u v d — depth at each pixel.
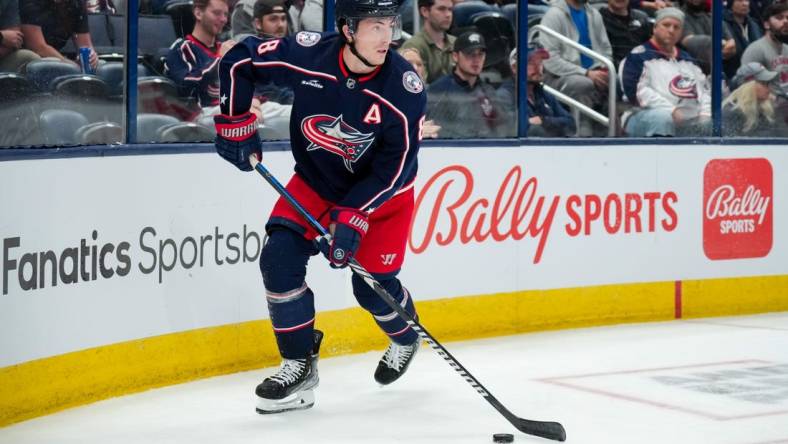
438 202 13.59
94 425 9.19
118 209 10.25
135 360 10.53
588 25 15.40
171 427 9.16
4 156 8.98
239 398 10.34
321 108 9.02
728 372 11.70
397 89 8.85
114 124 12.18
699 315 15.85
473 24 14.31
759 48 16.72
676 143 15.56
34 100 11.51
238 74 9.11
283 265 9.38
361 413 9.72
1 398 9.01
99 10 11.90
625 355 12.72
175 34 12.46
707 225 15.85
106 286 10.15
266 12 13.04
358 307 12.97
